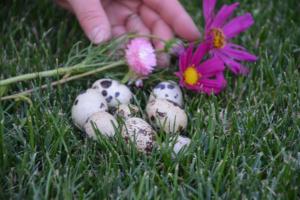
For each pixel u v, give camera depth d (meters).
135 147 0.35
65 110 0.41
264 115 0.40
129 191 0.32
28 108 0.40
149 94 0.44
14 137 0.37
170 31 0.47
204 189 0.33
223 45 0.44
